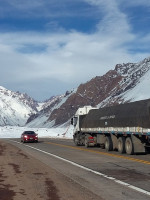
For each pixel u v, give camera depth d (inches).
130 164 674.8
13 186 448.5
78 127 1350.9
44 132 3363.7
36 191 414.6
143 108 816.3
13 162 738.8
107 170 591.5
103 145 1115.9
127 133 899.4
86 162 722.2
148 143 868.0
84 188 430.6
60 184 460.1
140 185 445.1
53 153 983.6
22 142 1758.1
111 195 387.2
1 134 3329.2
